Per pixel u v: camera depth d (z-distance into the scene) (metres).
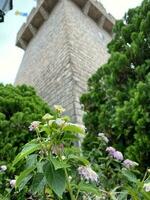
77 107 12.34
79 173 2.30
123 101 6.88
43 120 2.33
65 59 15.06
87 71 15.14
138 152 5.66
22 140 7.79
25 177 2.17
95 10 21.83
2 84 10.26
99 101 7.80
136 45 7.25
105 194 2.54
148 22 7.41
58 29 18.02
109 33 23.62
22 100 9.08
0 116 8.21
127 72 7.27
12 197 2.87
